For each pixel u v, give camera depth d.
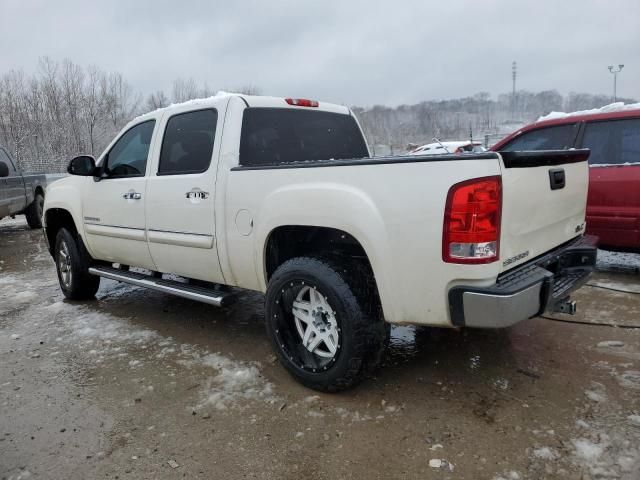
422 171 2.46
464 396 2.93
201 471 2.36
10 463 2.47
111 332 4.20
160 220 3.88
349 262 2.90
